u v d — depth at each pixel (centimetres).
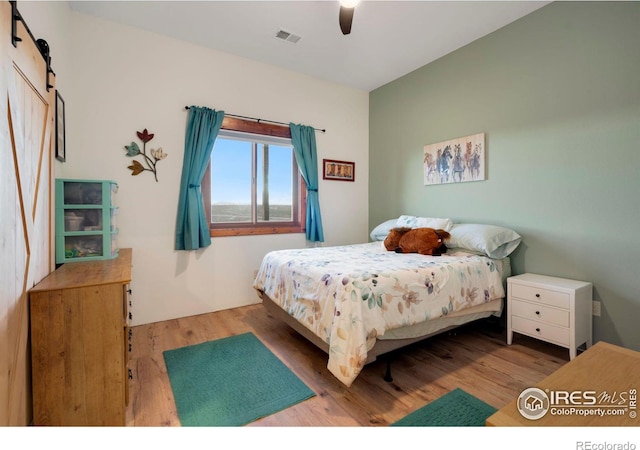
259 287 274
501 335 258
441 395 171
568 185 237
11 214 117
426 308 196
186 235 294
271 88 347
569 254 237
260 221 358
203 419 151
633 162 205
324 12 254
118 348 146
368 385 182
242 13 255
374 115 421
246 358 215
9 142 115
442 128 332
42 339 135
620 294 213
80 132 252
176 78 293
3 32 108
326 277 190
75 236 203
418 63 346
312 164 372
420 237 268
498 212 283
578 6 229
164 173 290
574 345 203
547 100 248
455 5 246
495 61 282
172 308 296
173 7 247
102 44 260
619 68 210
